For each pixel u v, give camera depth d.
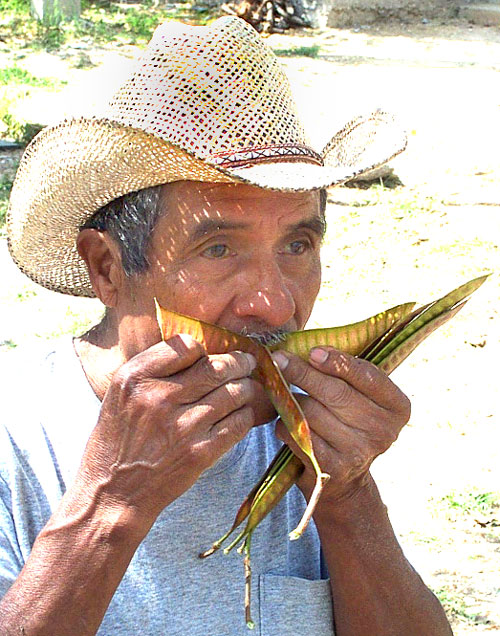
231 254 1.71
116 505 1.60
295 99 1.98
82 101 1.81
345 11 16.70
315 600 1.92
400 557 1.86
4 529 1.75
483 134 11.38
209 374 1.57
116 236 1.78
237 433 1.59
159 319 1.61
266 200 1.69
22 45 15.29
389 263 8.05
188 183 1.69
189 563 1.84
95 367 1.86
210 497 1.86
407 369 6.30
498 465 5.29
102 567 1.60
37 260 2.03
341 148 1.99
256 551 1.90
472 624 4.05
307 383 1.60
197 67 1.72
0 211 8.62
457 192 9.55
